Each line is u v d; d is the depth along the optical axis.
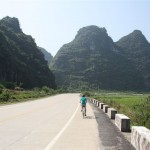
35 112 31.02
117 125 19.20
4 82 125.31
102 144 12.53
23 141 12.86
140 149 10.72
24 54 178.88
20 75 158.75
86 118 25.44
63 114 29.22
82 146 11.90
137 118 21.27
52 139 13.53
